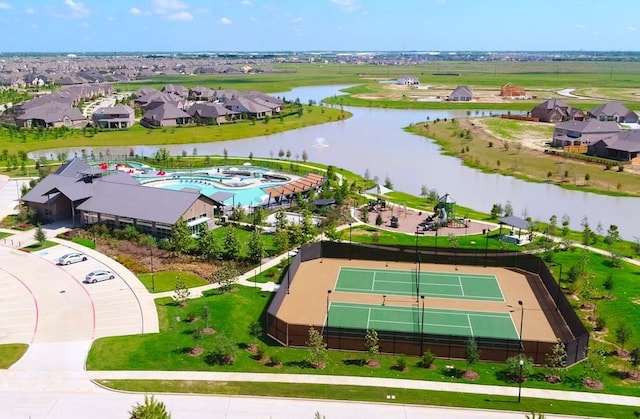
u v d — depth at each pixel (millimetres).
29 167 146625
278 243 87125
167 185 126062
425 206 114562
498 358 56125
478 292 72250
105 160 154750
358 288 73500
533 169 147750
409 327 62906
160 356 56188
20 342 58719
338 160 162125
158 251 86062
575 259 84062
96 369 53688
